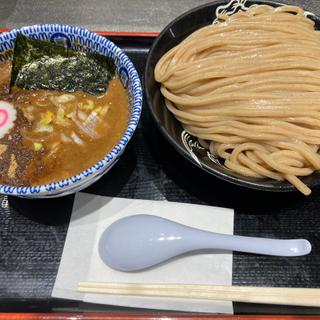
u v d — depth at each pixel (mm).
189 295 245
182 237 261
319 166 282
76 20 446
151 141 328
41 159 273
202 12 345
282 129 286
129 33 378
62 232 280
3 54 303
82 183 250
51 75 308
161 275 259
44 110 295
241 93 294
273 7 357
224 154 302
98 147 281
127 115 292
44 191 235
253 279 268
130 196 300
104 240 265
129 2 469
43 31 301
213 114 300
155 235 260
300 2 472
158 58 329
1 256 268
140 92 275
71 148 280
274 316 245
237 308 253
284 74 301
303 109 288
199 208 290
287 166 279
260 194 304
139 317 240
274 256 276
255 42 316
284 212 298
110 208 285
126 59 289
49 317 239
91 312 246
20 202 291
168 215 286
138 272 260
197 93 312
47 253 271
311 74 299
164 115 321
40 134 285
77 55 312
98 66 310
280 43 316
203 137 309
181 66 311
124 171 311
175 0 475
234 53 312
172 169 315
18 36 296
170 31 333
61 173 268
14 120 290
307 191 268
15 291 254
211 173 265
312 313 253
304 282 268
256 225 291
